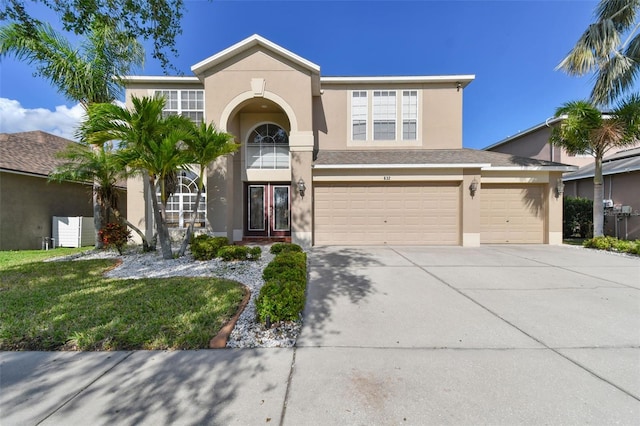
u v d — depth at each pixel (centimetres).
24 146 1478
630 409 255
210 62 1101
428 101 1380
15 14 715
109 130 760
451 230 1169
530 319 447
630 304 507
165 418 245
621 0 1044
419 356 343
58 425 237
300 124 1132
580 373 308
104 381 294
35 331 386
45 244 1346
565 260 873
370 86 1381
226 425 237
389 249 1071
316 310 485
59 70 870
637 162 1326
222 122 1119
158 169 807
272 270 558
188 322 414
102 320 420
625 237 1325
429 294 565
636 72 1081
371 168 1149
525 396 272
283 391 279
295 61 1116
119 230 981
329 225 1183
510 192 1208
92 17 705
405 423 240
